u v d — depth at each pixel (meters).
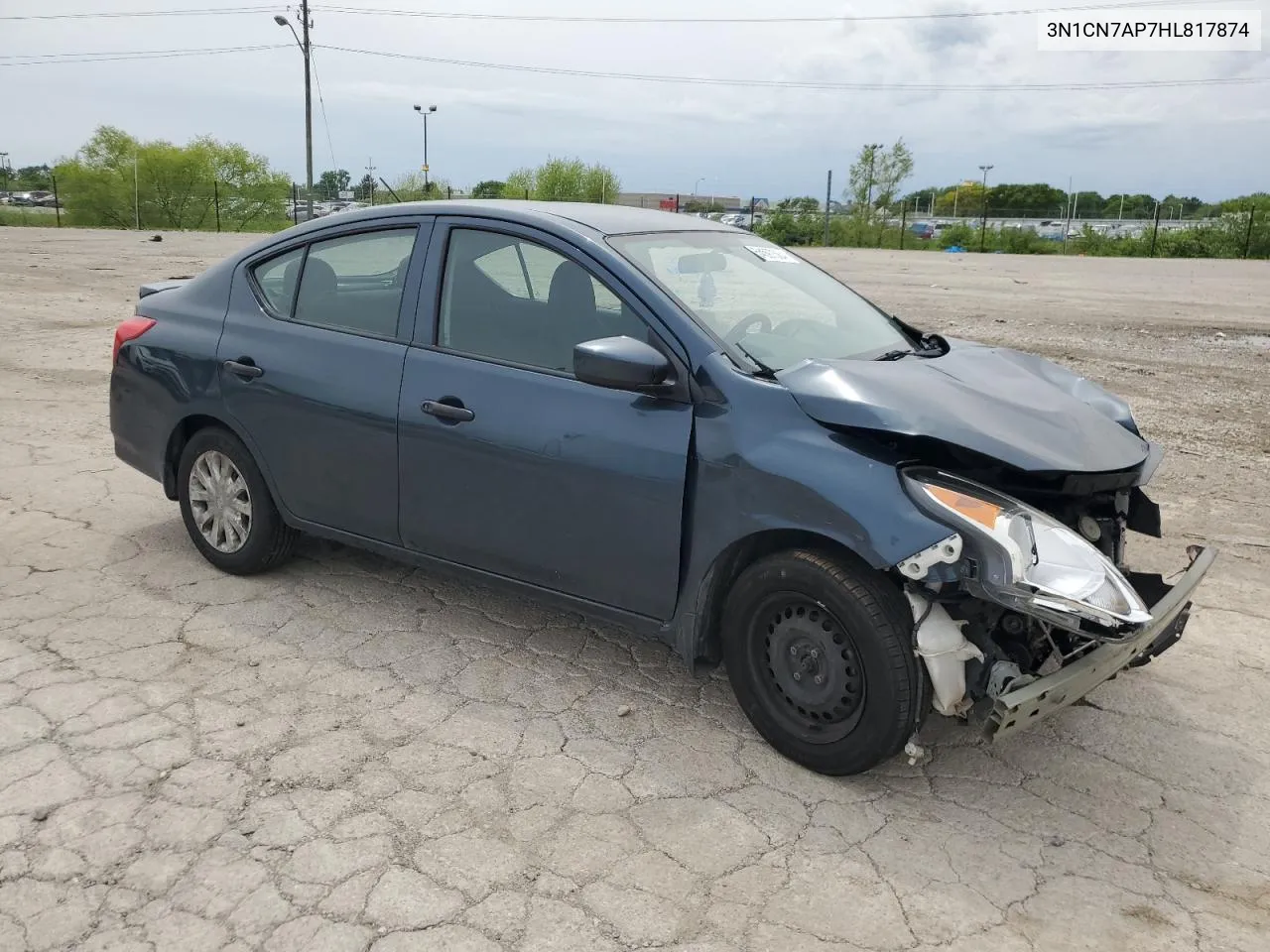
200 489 4.82
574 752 3.44
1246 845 3.05
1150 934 2.67
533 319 3.77
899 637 3.04
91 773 3.22
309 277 4.43
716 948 2.56
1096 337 13.05
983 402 3.30
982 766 3.43
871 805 3.19
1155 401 9.16
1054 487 3.16
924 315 15.23
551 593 3.79
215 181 54.19
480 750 3.43
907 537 2.91
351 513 4.26
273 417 4.38
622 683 3.92
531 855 2.90
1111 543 3.60
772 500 3.15
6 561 4.94
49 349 10.83
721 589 3.46
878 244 52.53
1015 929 2.67
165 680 3.82
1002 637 3.18
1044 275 25.23
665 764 3.38
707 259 4.01
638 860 2.89
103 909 2.64
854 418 3.07
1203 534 5.70
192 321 4.73
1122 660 3.08
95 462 6.65
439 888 2.75
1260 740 3.63
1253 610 4.71
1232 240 39.66
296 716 3.60
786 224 55.16
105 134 54.47
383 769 3.30
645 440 3.40
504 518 3.77
